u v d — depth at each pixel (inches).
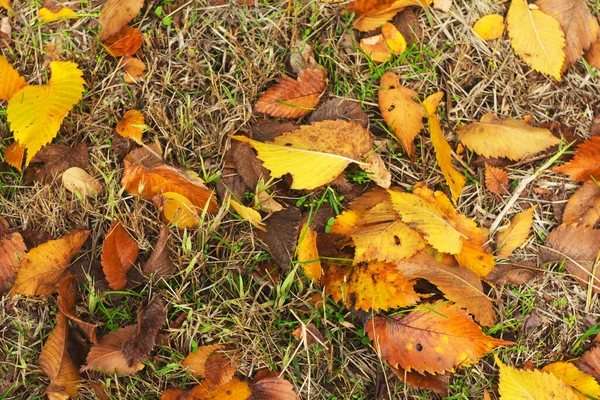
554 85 31.1
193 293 28.8
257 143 28.8
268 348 28.5
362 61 30.6
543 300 29.5
